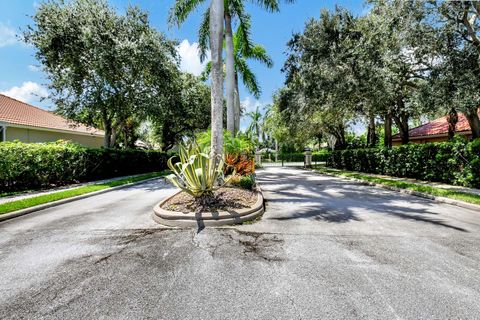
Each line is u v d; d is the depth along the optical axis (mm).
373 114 15789
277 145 48344
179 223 4895
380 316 2146
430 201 7367
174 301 2398
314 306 2293
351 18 12984
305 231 4496
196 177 5578
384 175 14859
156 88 16516
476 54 8570
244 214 5168
